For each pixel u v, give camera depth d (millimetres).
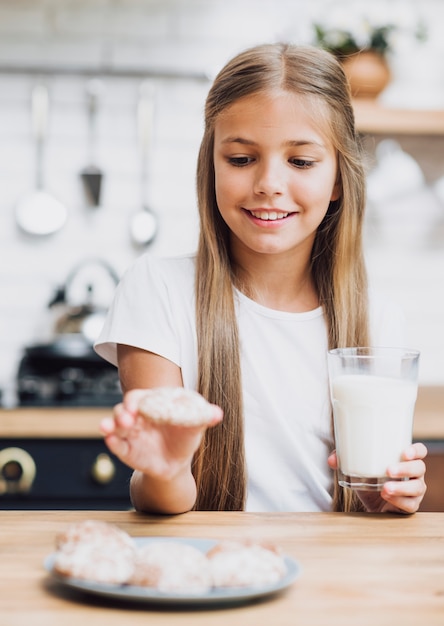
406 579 946
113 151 3242
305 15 3268
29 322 3205
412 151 3328
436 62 3328
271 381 1652
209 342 1595
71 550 883
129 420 1011
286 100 1477
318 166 1519
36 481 2607
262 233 1510
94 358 2877
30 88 3219
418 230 3346
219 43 3273
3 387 3039
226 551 890
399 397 1275
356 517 1256
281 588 871
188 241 3256
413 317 3344
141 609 851
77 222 3225
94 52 3244
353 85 3010
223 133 1507
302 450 1626
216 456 1578
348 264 1693
